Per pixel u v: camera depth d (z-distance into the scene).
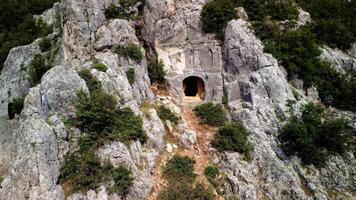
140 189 25.64
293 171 29.09
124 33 34.19
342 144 30.58
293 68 34.44
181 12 36.12
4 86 43.06
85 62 32.22
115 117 27.62
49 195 23.62
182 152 29.75
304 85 35.09
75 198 24.02
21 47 44.81
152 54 35.97
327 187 29.17
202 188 26.53
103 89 29.14
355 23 41.62
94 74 29.81
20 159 24.56
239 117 32.16
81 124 26.77
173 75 35.16
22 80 41.41
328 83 35.50
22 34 54.00
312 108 31.05
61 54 36.12
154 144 28.80
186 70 35.28
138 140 27.81
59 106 27.59
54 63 38.19
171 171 27.89
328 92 35.22
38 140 24.73
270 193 27.86
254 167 29.05
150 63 35.38
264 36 35.31
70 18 34.28
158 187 26.97
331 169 29.81
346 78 36.34
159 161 28.55
